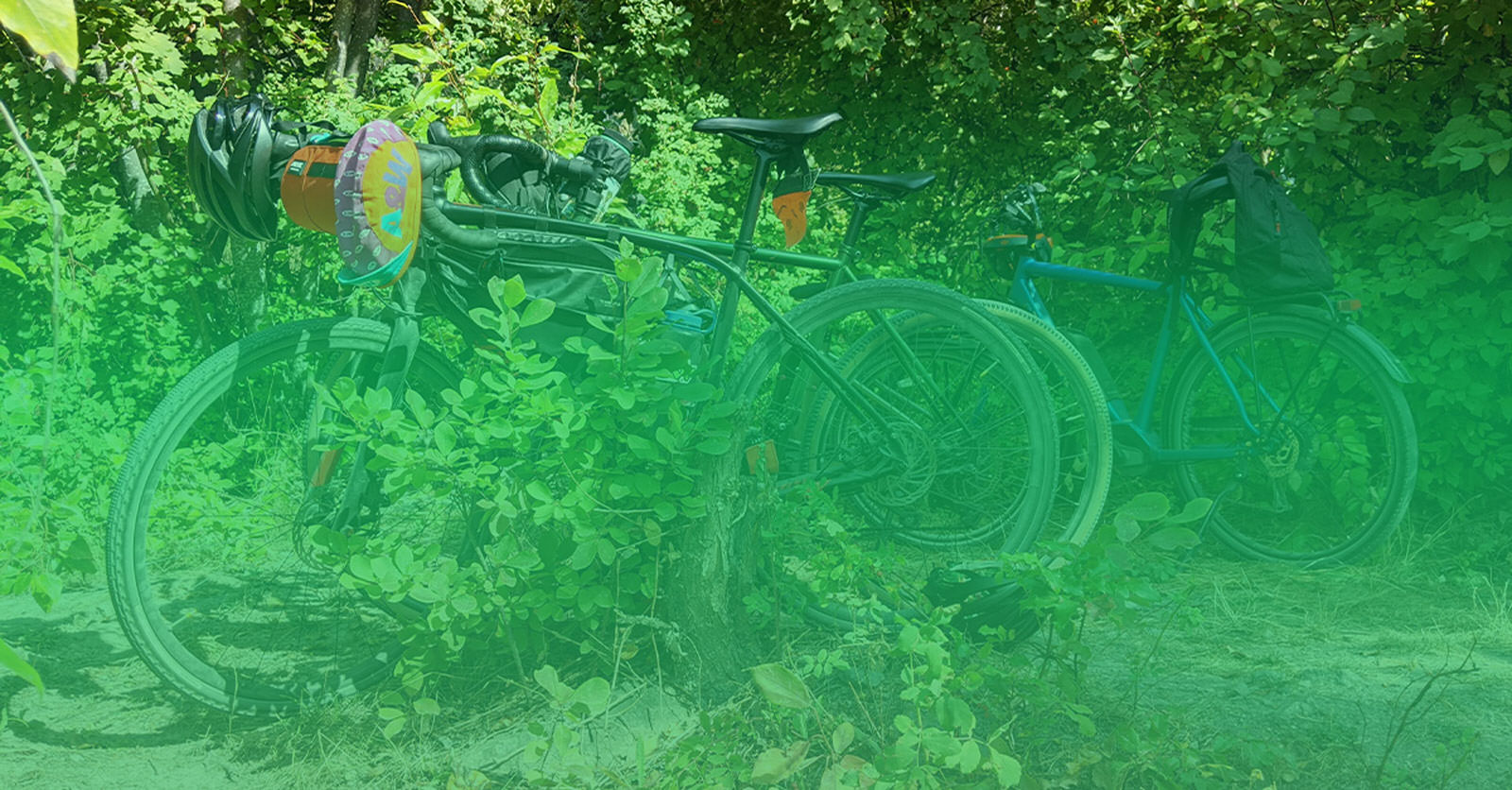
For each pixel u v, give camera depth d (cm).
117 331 452
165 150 507
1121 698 240
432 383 280
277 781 223
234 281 480
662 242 272
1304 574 355
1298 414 376
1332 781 210
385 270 225
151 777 225
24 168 445
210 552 316
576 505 225
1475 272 369
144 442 237
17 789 218
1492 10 362
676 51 611
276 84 529
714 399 239
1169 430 401
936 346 309
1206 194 374
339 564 233
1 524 271
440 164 246
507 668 261
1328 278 359
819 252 531
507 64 530
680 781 203
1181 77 476
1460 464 381
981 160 561
